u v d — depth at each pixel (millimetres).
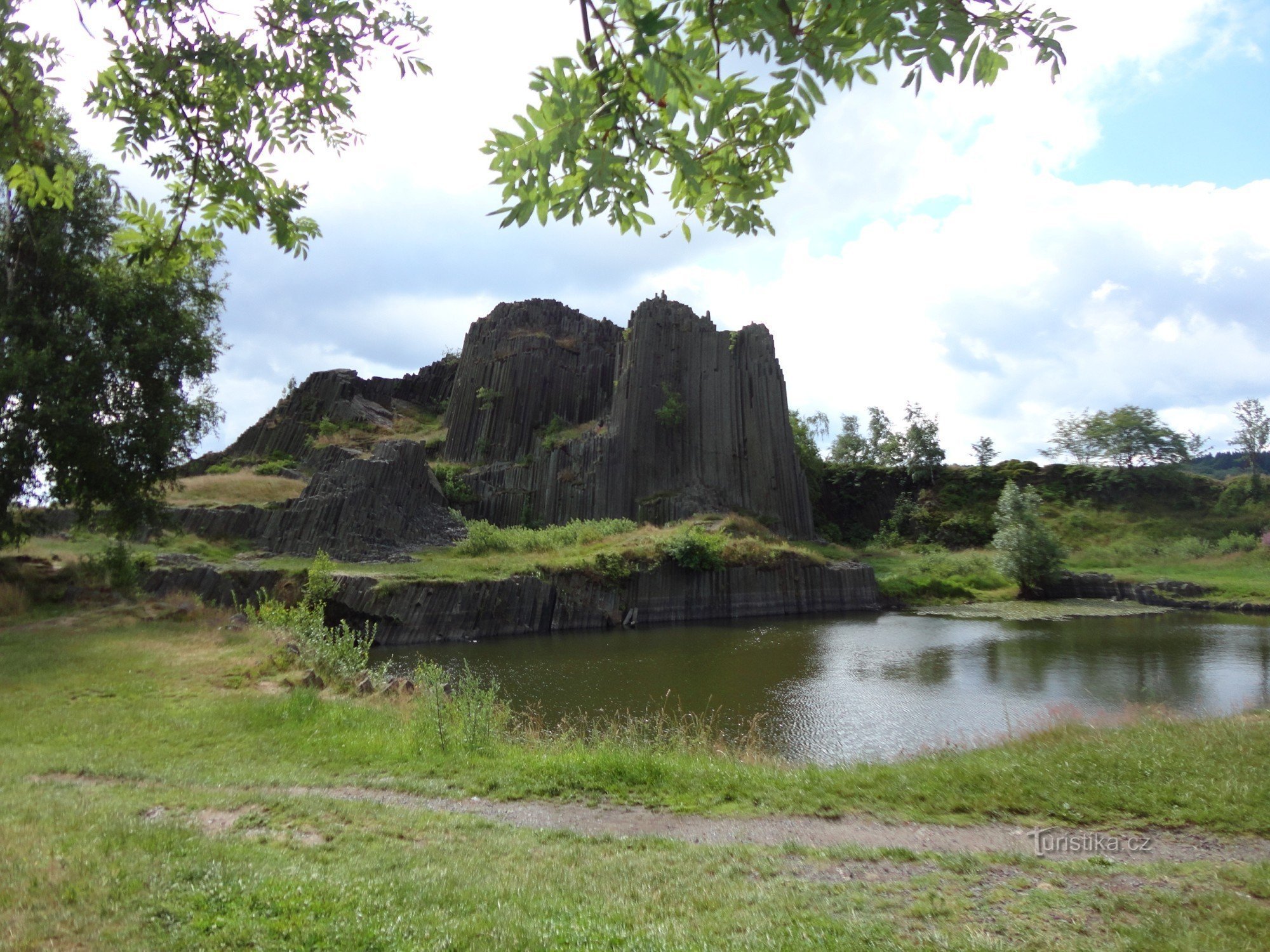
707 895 6875
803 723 23359
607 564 51562
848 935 5895
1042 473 106125
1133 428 105062
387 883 6742
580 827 9664
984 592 67438
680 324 90125
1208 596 57438
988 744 14039
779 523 82688
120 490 27672
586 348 99000
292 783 10969
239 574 40406
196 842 7438
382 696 18031
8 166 6359
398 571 45906
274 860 7184
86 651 19719
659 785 11344
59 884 6133
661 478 83500
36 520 28484
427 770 12023
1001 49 3574
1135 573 67500
